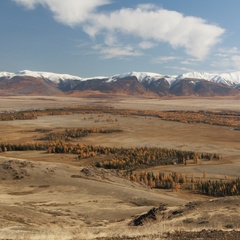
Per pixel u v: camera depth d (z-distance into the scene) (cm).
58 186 8819
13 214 5103
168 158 17075
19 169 9744
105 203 7362
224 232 3073
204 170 14825
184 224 4250
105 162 15950
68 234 3444
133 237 2945
